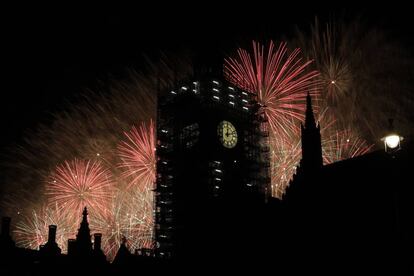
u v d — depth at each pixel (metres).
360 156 51.12
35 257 53.66
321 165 56.28
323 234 49.38
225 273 56.28
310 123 58.44
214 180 89.75
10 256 52.41
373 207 46.22
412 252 39.78
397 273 40.84
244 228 57.09
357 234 46.50
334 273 46.81
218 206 61.84
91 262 56.66
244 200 60.00
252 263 54.25
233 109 98.31
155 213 95.38
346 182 50.03
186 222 65.19
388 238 43.53
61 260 54.81
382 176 47.06
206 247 59.78
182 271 59.84
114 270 59.12
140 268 60.78
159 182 97.50
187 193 89.38
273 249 53.09
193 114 95.69
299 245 50.97
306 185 53.75
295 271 50.12
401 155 46.28
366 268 44.34
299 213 52.56
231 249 57.12
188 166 92.31
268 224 54.88
